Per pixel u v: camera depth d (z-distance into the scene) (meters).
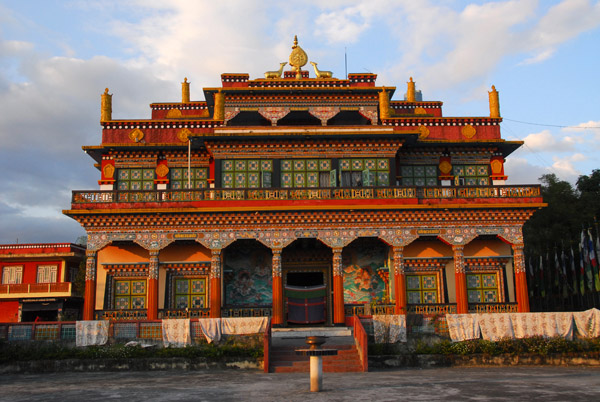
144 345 27.38
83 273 53.94
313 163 38.72
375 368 26.31
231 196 35.53
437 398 16.97
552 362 27.11
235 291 37.66
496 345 27.36
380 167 38.69
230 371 25.83
